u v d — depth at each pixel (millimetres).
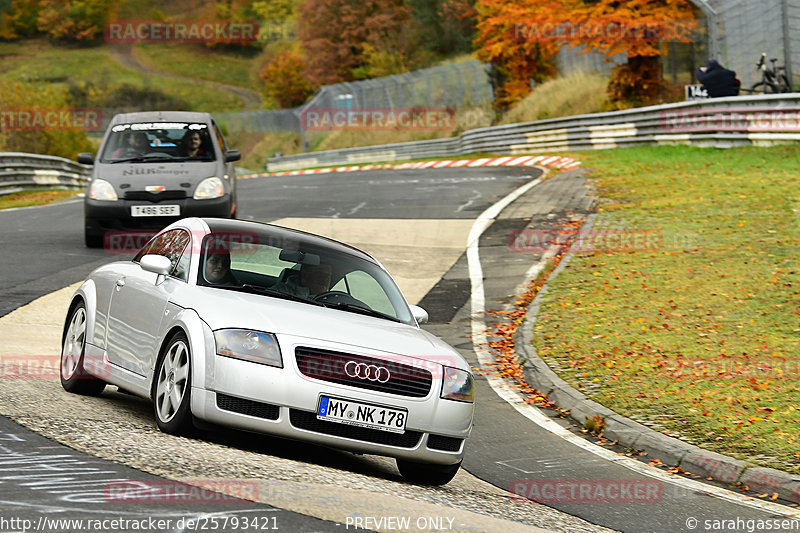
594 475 28500
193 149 65625
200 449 22516
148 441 22594
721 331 43531
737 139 103688
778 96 96688
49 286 50969
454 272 61469
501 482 27203
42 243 66688
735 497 26906
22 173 122812
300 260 27938
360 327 25016
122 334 27562
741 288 50375
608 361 40562
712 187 82250
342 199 95750
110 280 29625
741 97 102125
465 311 52469
